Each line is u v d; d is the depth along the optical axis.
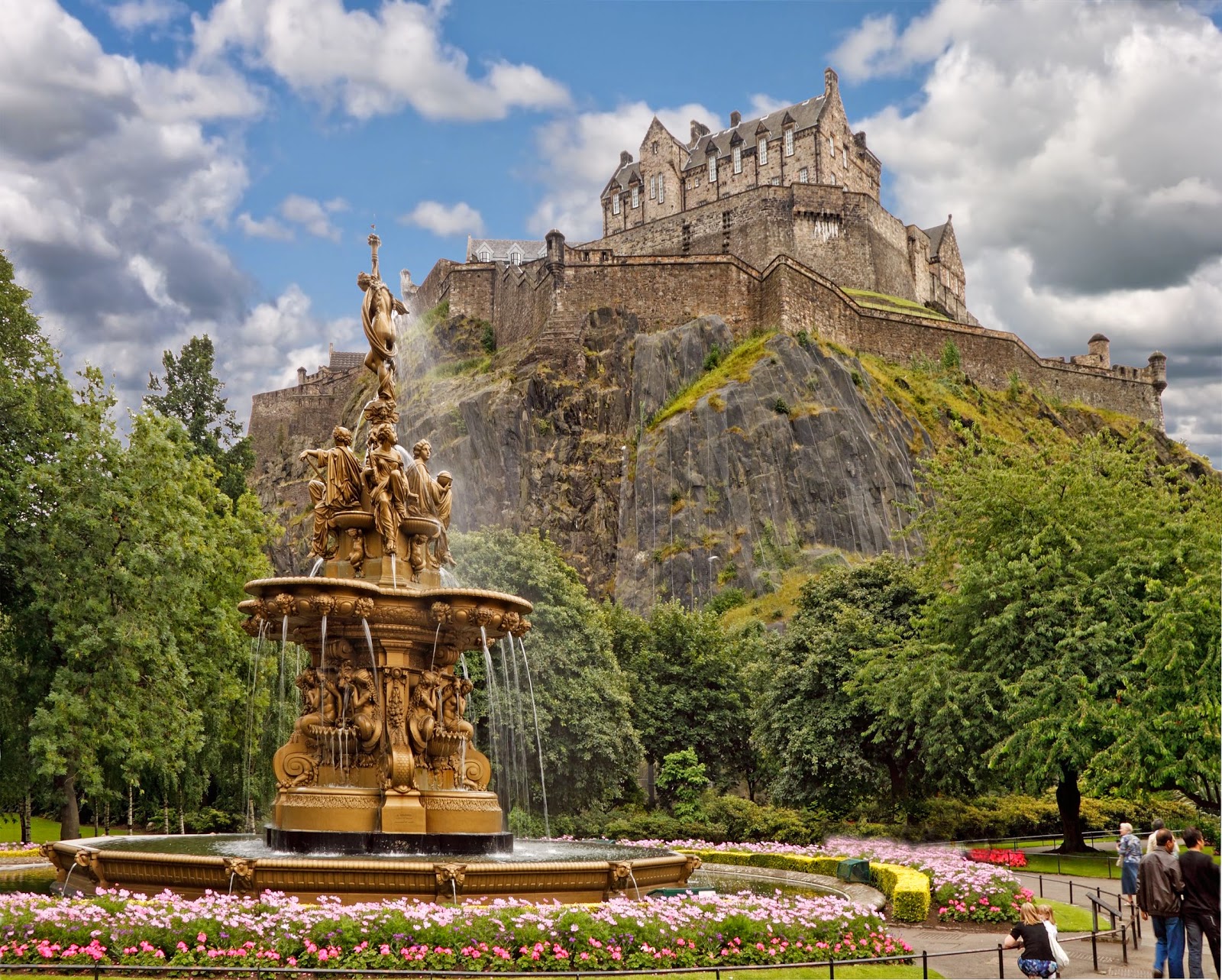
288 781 17.81
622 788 48.84
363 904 14.43
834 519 101.12
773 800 47.97
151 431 36.69
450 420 112.88
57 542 33.84
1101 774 31.06
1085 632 32.94
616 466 108.69
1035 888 26.86
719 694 56.44
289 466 146.12
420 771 17.94
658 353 112.12
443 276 137.75
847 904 17.33
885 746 42.28
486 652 18.92
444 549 19.97
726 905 16.12
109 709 32.62
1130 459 38.78
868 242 135.00
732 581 97.31
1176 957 14.54
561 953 13.51
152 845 18.56
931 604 38.22
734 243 132.75
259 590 18.00
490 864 15.28
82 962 12.52
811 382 107.38
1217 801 33.50
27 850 28.12
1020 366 130.62
